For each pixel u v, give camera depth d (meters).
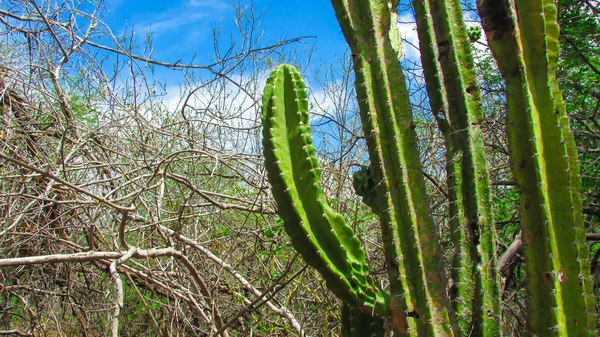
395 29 2.44
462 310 2.12
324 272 2.29
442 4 2.30
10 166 3.94
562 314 1.97
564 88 4.79
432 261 2.13
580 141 4.61
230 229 4.01
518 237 3.14
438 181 4.03
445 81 2.30
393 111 2.25
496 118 4.02
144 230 4.00
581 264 2.00
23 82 3.96
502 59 2.13
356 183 2.55
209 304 3.79
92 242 3.68
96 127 4.05
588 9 5.30
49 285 4.31
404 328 2.10
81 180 4.15
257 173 3.90
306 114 2.52
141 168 3.67
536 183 2.04
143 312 4.23
